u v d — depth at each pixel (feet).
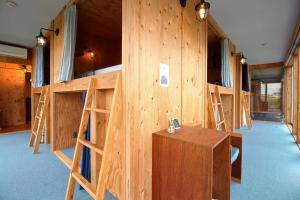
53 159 9.94
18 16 10.98
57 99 11.62
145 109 5.53
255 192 6.76
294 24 12.05
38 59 14.29
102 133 6.90
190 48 7.82
